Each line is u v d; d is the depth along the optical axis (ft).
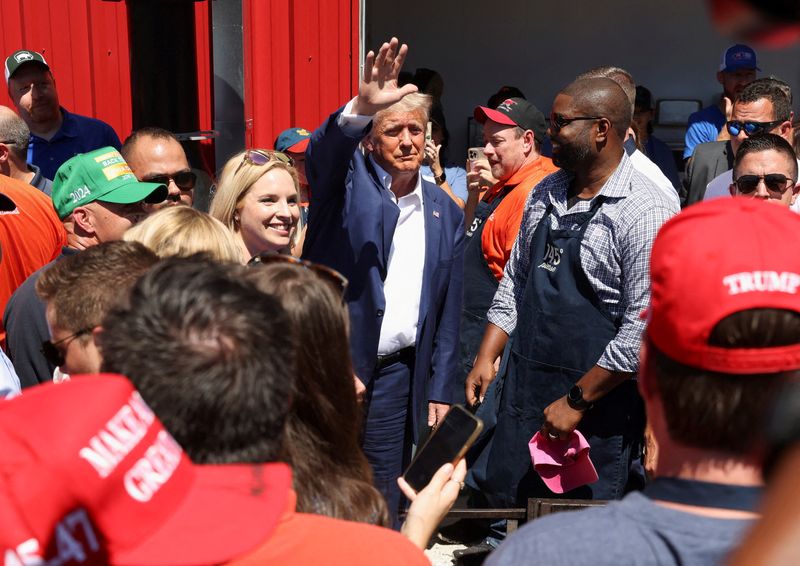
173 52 14.66
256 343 3.75
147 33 14.52
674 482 3.76
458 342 11.85
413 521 5.85
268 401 3.74
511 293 11.80
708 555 3.51
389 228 10.72
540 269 10.81
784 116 15.69
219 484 3.45
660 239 3.96
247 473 3.56
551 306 10.61
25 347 8.63
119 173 10.15
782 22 1.65
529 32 30.32
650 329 3.91
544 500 10.08
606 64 30.37
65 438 2.91
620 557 3.59
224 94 15.52
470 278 14.49
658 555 3.58
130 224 10.17
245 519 3.35
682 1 29.76
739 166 12.62
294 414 5.26
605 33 30.19
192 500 3.29
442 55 30.60
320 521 3.88
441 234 11.32
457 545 13.17
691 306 3.67
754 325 3.58
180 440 3.63
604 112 10.14
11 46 17.49
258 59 18.37
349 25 18.83
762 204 3.91
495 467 11.35
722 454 3.69
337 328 5.47
